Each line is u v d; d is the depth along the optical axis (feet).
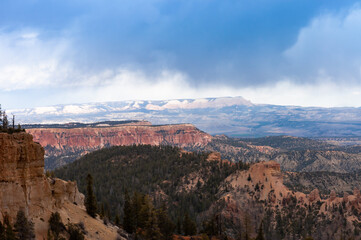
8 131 176.65
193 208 538.06
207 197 573.33
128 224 318.65
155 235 289.12
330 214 462.19
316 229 449.48
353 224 432.25
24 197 170.09
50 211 191.72
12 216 163.12
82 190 559.79
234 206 511.81
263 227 461.37
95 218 253.03
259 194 539.29
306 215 478.59
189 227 395.96
